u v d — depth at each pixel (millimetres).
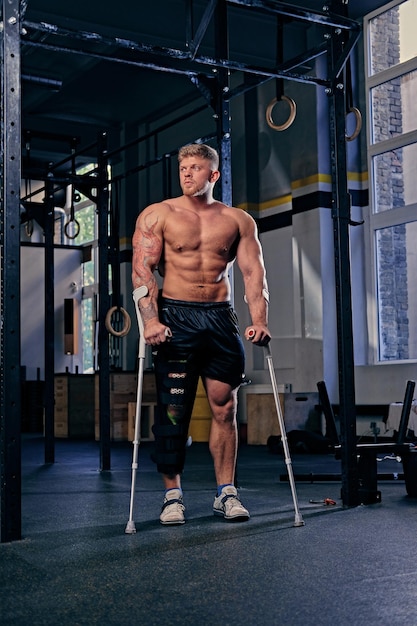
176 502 3719
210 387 3906
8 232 3477
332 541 3186
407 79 10086
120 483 5695
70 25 9344
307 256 10570
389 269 10289
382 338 10344
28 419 14617
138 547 3117
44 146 14820
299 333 10695
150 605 2271
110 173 14820
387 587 2434
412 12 10031
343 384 4254
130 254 14219
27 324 16656
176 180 13438
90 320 16781
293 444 8820
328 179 10500
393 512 3959
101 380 6879
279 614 2158
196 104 13062
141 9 9570
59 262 16938
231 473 3930
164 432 3773
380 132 10430
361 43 10609
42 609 2244
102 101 13062
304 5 9836
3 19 3553
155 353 3891
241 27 10117
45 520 3861
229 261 3959
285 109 11172
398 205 10203
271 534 3357
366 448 4320
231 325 3898
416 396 9234
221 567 2740
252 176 11820
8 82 3545
